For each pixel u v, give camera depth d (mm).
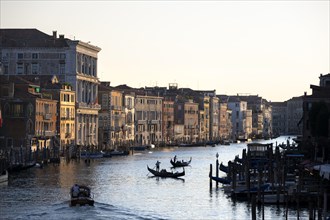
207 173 127750
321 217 68000
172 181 111750
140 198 90562
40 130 155875
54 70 183750
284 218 73375
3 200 85438
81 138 184250
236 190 88875
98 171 126375
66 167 133125
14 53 183625
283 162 93938
